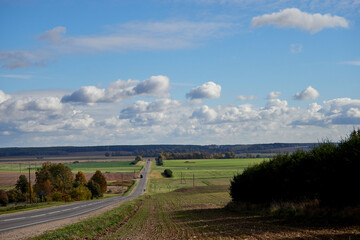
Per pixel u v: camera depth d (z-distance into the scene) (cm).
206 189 10894
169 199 7225
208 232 2094
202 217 3234
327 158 2405
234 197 4394
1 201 8331
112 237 2045
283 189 3103
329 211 2262
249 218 2819
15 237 1778
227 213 3541
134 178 18412
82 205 4731
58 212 3434
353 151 2222
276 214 2766
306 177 2705
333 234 1675
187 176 18188
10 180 14288
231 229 2164
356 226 1844
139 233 2225
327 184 2366
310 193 2658
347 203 2245
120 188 14100
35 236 1795
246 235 1858
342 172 2253
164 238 1950
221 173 19012
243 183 4084
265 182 3475
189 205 5356
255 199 3741
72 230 2058
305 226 2038
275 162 3331
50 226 2206
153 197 8450
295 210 2559
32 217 2873
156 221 3058
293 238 1647
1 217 2891
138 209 4662
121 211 3672
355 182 2195
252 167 4028
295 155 3042
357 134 2433
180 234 2092
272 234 1825
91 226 2347
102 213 3256
